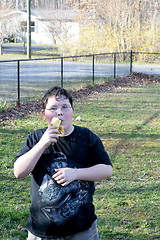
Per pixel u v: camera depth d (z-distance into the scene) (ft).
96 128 29.71
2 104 37.24
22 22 167.73
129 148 24.52
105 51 94.17
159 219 14.58
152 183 18.43
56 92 7.75
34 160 7.32
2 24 125.90
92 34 95.04
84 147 7.84
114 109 37.78
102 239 12.96
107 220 14.42
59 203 7.43
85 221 7.61
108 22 98.68
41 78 61.41
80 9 108.47
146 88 53.52
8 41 169.68
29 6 101.50
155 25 97.76
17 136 26.71
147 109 38.17
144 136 27.55
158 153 23.57
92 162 8.00
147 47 90.89
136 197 16.66
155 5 107.45
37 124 30.48
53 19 118.93
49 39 165.78
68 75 65.92
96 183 18.35
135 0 97.40
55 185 7.47
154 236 13.30
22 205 15.75
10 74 66.85
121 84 56.24
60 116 7.61
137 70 74.95
